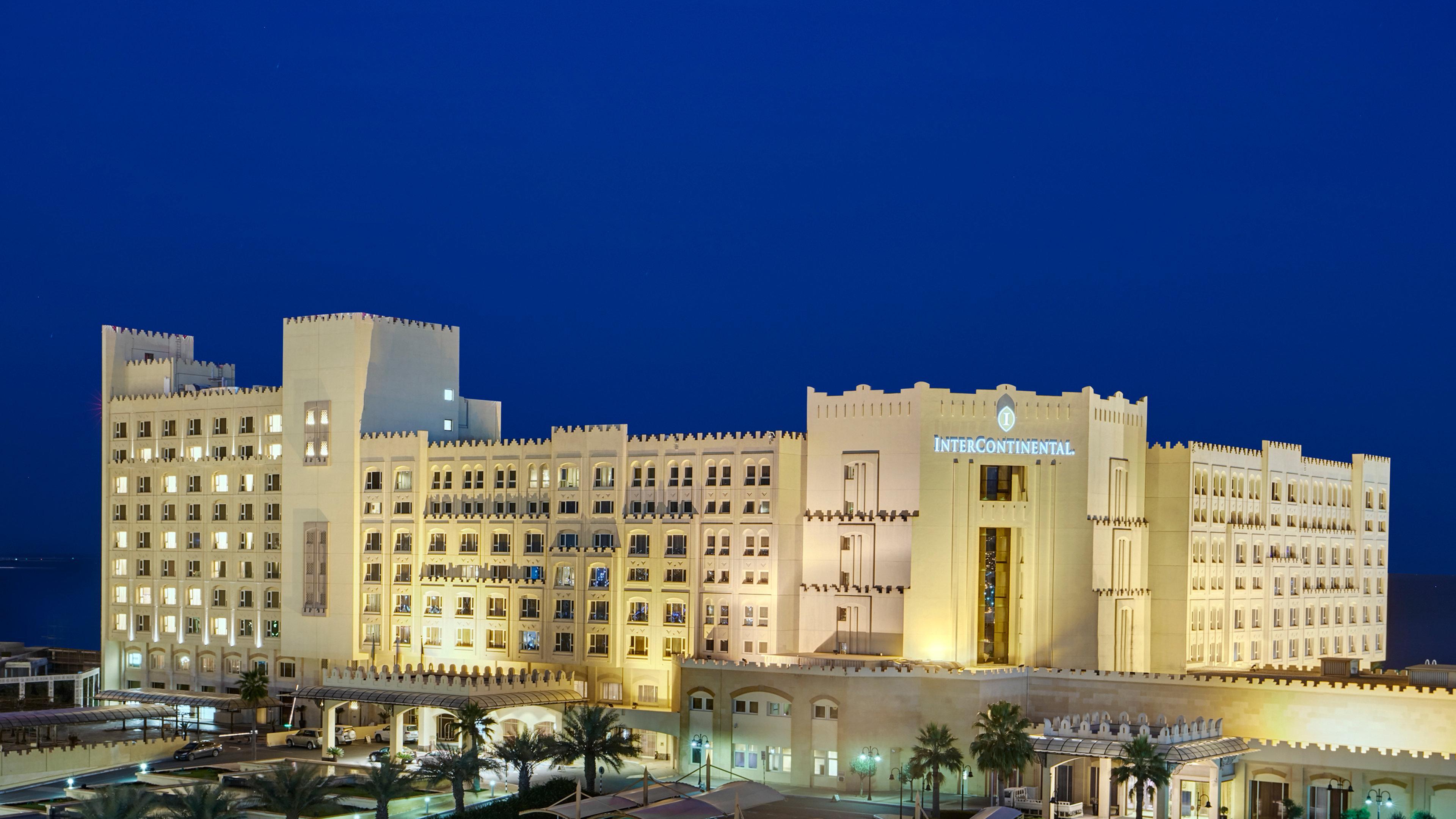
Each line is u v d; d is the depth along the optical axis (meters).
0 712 174.88
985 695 135.25
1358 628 197.75
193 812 107.25
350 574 181.12
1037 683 139.62
